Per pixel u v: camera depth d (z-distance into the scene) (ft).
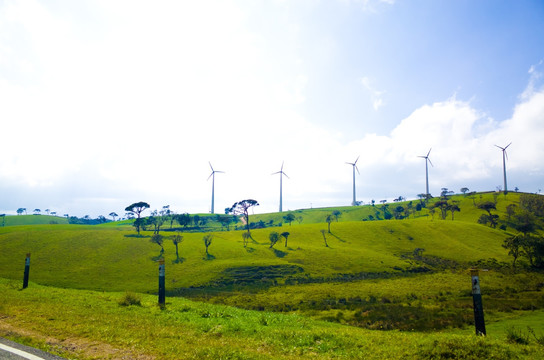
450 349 35.47
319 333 45.47
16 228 463.83
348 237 427.33
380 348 38.58
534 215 554.87
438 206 618.44
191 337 38.68
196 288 228.22
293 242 404.77
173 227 637.71
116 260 294.66
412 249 372.99
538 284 200.03
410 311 111.34
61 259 288.10
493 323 88.12
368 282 232.53
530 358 34.17
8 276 236.84
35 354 29.19
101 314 50.93
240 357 31.42
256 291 211.00
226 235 445.37
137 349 32.45
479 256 333.83
